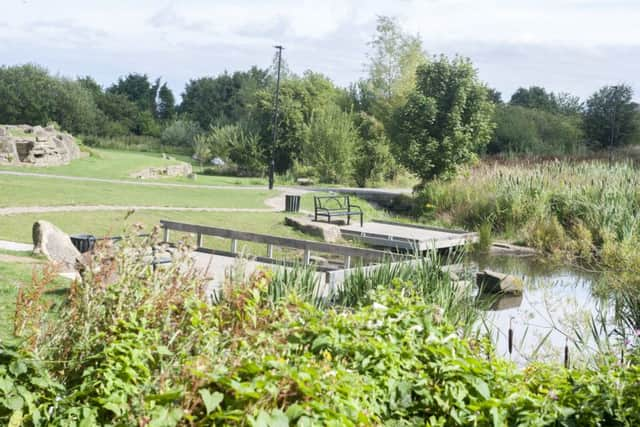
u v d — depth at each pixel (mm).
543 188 24672
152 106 94500
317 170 48219
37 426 3395
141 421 3156
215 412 3203
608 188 23016
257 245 18594
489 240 21312
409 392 4145
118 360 3732
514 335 10086
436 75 35625
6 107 62906
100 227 18547
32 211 19281
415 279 9711
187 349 3996
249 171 52625
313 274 9289
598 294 14312
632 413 3857
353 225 24062
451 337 4699
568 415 3857
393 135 37469
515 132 55250
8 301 8172
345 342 4359
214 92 89812
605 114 54000
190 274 5281
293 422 3281
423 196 31438
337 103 58906
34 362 3564
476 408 3881
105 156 46125
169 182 34875
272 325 4332
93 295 4250
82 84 78125
